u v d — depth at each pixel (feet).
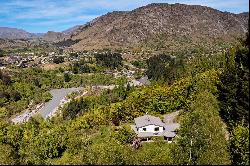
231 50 292.81
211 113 252.21
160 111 362.33
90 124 362.94
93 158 172.96
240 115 201.26
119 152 181.27
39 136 290.15
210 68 451.53
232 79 231.50
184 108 345.31
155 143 266.77
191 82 365.20
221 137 209.26
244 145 178.09
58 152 281.95
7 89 655.76
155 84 510.17
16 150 278.87
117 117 363.56
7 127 318.86
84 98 565.94
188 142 188.44
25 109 601.21
